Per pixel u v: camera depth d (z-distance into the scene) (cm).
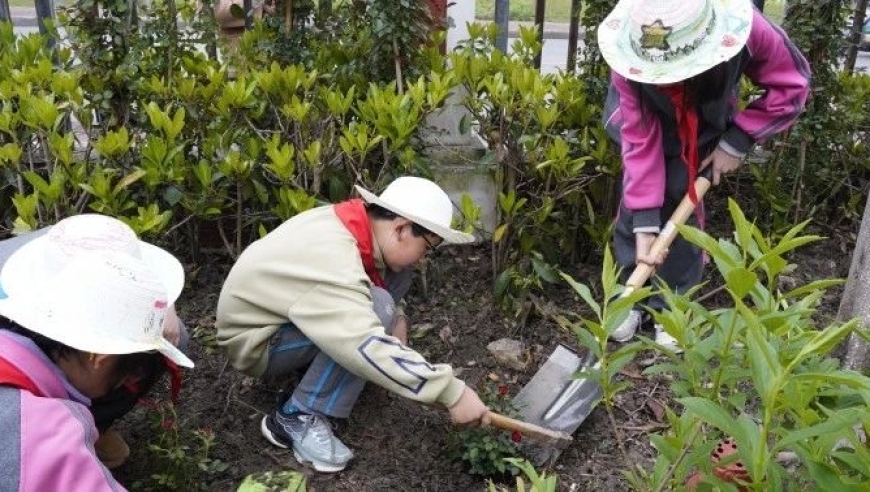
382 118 308
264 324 247
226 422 269
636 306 308
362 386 255
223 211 343
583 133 333
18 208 282
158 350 167
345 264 236
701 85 262
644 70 253
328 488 247
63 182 295
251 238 347
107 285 157
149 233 295
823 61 354
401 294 281
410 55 341
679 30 250
